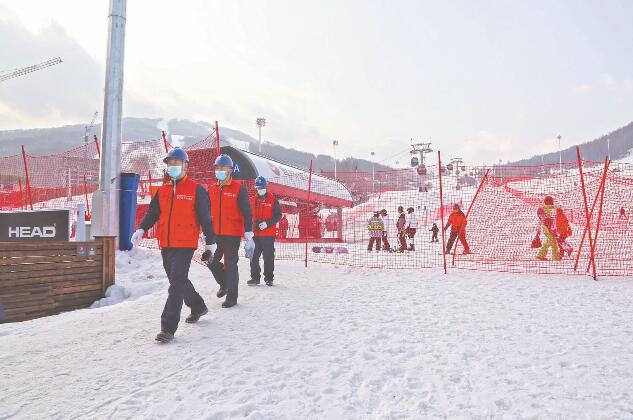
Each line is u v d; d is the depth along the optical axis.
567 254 11.74
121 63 10.55
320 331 4.31
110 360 3.46
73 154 15.45
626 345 3.81
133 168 13.66
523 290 6.61
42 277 6.02
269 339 4.02
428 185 18.42
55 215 8.51
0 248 5.52
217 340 3.99
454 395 2.79
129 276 8.44
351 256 13.22
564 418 2.44
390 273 8.59
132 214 10.41
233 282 5.39
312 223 21.59
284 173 19.73
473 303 5.68
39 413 2.53
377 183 19.48
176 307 4.01
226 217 5.39
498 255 12.50
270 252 6.98
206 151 15.94
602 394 2.76
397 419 2.46
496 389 2.88
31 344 3.92
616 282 7.34
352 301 5.80
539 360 3.43
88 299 6.69
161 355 3.57
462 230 13.05
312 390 2.85
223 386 2.91
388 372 3.21
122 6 10.62
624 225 13.53
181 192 4.15
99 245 6.91
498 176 12.25
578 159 8.20
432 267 9.66
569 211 14.53
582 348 3.73
